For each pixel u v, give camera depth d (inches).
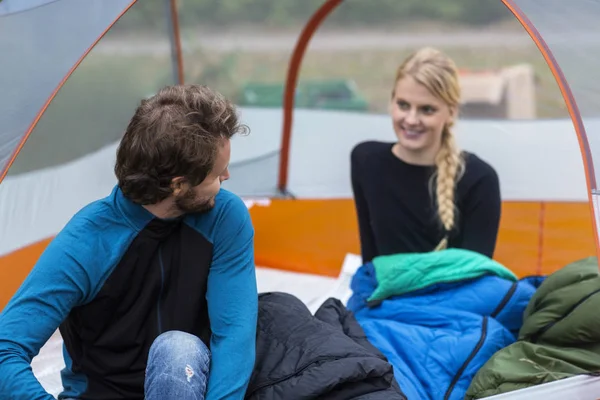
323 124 121.6
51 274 51.1
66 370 57.6
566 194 110.0
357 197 93.8
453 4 314.5
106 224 53.3
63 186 102.0
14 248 93.6
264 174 120.1
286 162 121.3
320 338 57.9
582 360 61.7
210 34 298.2
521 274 107.0
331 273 111.7
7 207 94.7
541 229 109.3
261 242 113.9
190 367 49.9
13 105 66.4
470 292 77.2
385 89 257.8
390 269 78.7
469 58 268.1
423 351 69.3
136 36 189.8
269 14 313.7
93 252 52.3
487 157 115.1
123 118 116.3
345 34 313.1
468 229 89.4
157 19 125.2
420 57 87.0
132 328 54.1
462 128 116.9
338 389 54.7
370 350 61.9
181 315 54.7
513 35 292.0
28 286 51.2
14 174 97.3
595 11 67.5
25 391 47.9
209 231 55.1
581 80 61.4
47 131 103.8
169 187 50.8
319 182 119.9
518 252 108.3
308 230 115.0
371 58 286.0
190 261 54.6
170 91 52.0
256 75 263.4
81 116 109.4
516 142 114.3
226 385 51.4
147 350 54.9
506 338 71.1
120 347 54.5
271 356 56.9
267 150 120.7
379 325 73.0
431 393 66.6
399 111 87.4
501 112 212.8
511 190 112.6
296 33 303.0
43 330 50.7
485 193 88.5
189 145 49.3
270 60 278.1
